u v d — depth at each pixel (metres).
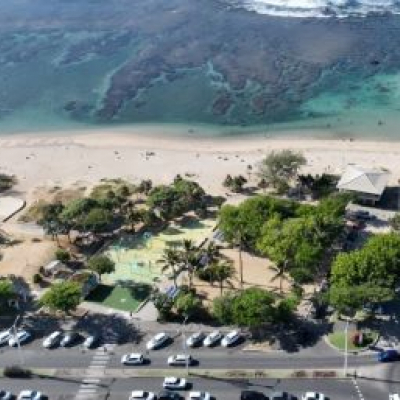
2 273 183.50
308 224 169.25
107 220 192.12
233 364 146.25
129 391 141.25
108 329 159.62
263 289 163.75
